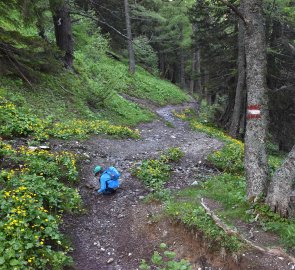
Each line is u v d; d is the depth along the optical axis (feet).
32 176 27.84
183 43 146.61
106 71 91.97
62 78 61.72
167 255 21.91
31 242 20.31
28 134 39.29
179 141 53.57
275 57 67.56
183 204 25.93
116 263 22.24
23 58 51.13
